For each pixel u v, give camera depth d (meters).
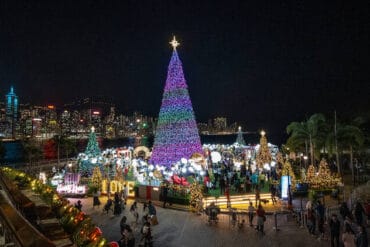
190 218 21.12
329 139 31.89
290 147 36.41
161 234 17.84
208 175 29.77
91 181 30.86
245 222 19.86
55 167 43.81
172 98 32.19
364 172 35.78
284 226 18.77
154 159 32.44
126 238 14.09
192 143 31.61
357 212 16.66
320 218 16.48
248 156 41.34
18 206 4.86
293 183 25.89
